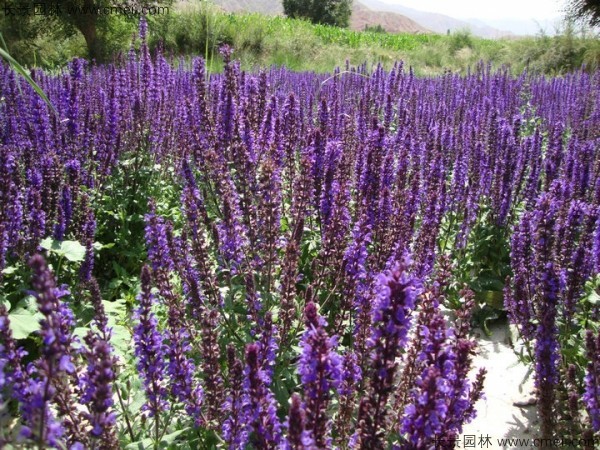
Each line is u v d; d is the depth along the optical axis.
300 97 12.16
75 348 3.08
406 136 7.99
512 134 7.85
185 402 3.47
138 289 6.12
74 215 5.87
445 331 2.72
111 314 5.52
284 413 3.83
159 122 8.33
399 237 4.95
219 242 4.60
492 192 7.46
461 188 6.95
